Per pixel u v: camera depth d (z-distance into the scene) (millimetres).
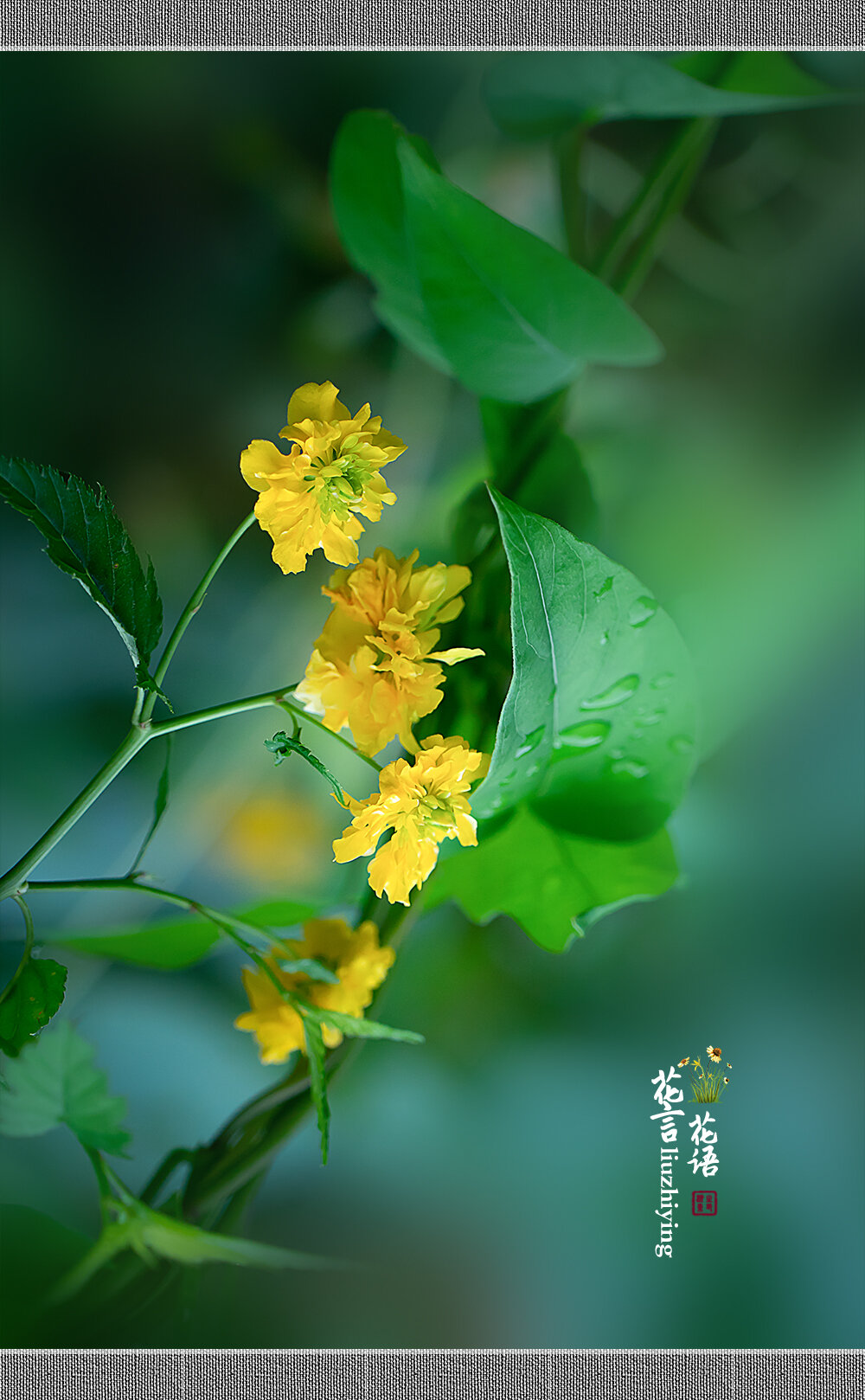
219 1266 881
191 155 1027
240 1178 880
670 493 970
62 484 804
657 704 870
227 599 999
